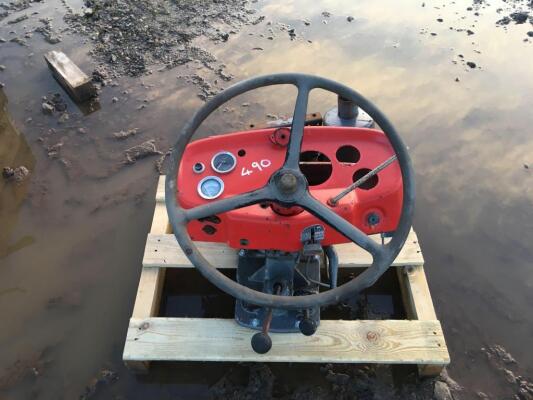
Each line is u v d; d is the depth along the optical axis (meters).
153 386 1.94
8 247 2.42
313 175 1.84
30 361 2.03
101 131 3.01
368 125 2.54
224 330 1.87
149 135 2.97
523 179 2.66
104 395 1.93
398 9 3.91
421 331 1.85
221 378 1.94
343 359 1.79
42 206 2.60
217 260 2.11
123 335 2.10
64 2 4.06
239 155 1.72
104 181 2.72
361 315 2.13
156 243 2.15
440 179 2.68
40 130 3.02
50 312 2.18
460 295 2.20
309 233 1.45
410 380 1.91
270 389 1.90
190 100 3.18
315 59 3.44
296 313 1.79
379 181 1.64
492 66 3.35
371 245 1.28
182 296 2.20
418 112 3.04
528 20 3.72
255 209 1.55
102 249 2.40
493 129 2.93
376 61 3.41
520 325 2.10
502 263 2.31
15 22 3.87
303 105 1.39
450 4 3.94
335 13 3.88
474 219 2.49
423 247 2.38
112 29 3.73
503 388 1.92
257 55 3.49
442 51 3.48
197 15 3.86
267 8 3.95
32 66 3.47
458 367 1.97
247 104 3.14
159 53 3.53
